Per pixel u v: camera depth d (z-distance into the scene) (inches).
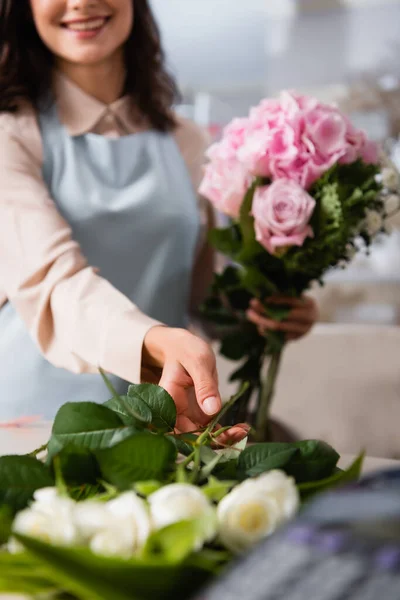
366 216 58.0
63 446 31.9
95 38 65.4
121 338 50.8
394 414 74.7
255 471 33.2
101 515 26.1
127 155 68.4
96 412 33.2
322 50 105.5
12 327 66.6
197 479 32.0
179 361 45.3
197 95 112.8
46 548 23.1
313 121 56.4
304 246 56.2
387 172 58.8
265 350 60.6
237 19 110.8
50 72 68.6
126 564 23.5
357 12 103.3
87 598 25.0
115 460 30.0
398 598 19.1
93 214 66.2
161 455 30.6
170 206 68.2
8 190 62.4
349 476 31.1
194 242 70.2
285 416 76.4
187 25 114.0
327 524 21.9
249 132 56.9
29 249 59.2
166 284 68.2
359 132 57.8
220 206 57.9
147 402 36.6
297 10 107.3
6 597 27.3
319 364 76.4
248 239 56.9
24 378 65.8
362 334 76.3
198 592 23.6
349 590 19.8
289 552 21.5
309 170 55.6
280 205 54.9
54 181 66.7
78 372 56.1
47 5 64.4
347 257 59.0
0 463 31.7
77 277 56.2
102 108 68.6
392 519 21.4
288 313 58.7
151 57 70.9
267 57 110.3
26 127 66.6
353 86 102.3
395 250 87.5
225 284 61.2
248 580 21.3
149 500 27.8
